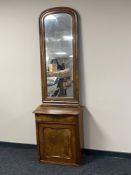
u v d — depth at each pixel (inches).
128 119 123.1
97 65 123.3
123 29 117.1
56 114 116.2
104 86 124.0
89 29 121.6
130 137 124.0
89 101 127.4
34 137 140.2
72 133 117.3
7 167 120.0
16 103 139.7
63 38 124.3
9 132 144.0
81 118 123.3
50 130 120.2
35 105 136.8
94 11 119.6
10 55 135.6
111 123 125.9
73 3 121.9
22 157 130.6
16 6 130.4
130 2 114.3
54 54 126.6
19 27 131.8
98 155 129.7
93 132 129.1
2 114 143.3
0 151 138.9
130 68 119.0
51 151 122.0
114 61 120.6
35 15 128.6
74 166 119.0
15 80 137.5
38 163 123.4
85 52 123.9
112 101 124.1
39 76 133.3
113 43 119.4
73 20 120.9
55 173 113.1
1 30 134.5
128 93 121.1
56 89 128.4
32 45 131.6
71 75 125.3
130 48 117.5
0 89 140.9
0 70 138.8
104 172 112.8
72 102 125.8
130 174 110.6
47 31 126.0
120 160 124.0
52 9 123.6
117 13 116.7
